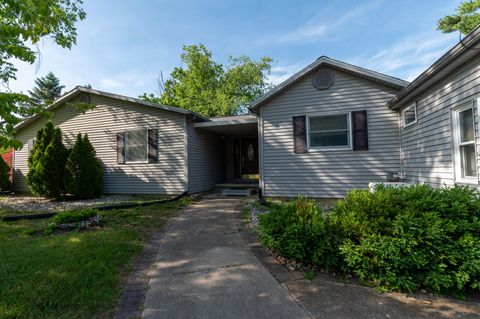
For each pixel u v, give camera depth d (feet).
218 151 39.34
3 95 8.58
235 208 23.49
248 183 37.70
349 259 9.39
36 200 29.60
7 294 8.36
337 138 25.17
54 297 8.25
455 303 8.00
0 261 10.92
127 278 10.03
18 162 39.60
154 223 18.39
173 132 30.91
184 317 7.36
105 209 22.47
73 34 29.66
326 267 10.19
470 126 14.02
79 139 29.78
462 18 51.88
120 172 32.94
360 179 24.32
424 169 18.70
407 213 9.35
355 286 9.11
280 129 26.73
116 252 12.27
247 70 82.79
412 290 8.73
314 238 10.37
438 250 8.61
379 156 23.94
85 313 7.53
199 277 9.98
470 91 13.26
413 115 21.09
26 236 14.80
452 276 8.46
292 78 25.66
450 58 13.01
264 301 8.16
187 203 26.37
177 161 30.66
